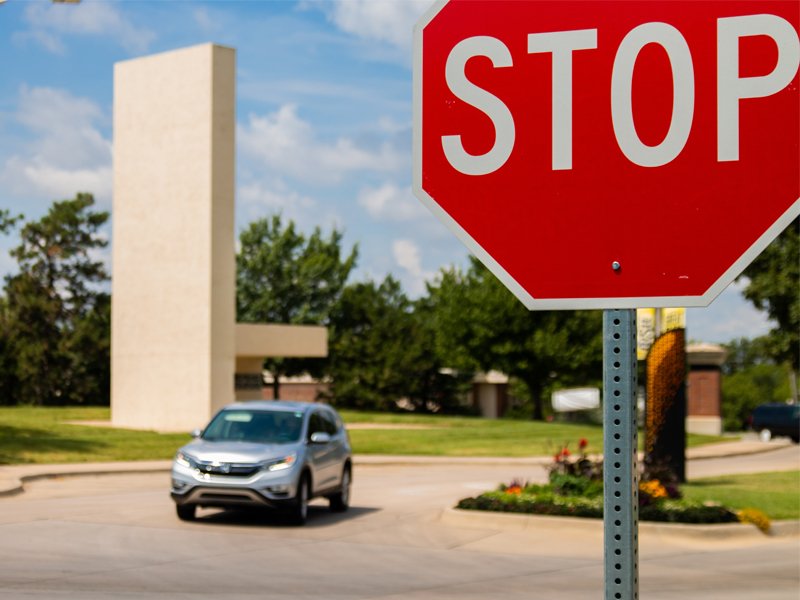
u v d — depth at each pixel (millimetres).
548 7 2303
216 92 33938
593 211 2277
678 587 8883
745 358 133875
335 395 63125
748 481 19562
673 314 18406
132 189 35719
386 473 22578
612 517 2170
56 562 9539
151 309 35156
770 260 29594
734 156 2178
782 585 8992
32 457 22203
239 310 68000
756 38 2160
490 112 2346
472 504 13484
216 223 33906
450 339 51938
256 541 11312
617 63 2252
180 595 7973
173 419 34312
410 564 9922
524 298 2316
